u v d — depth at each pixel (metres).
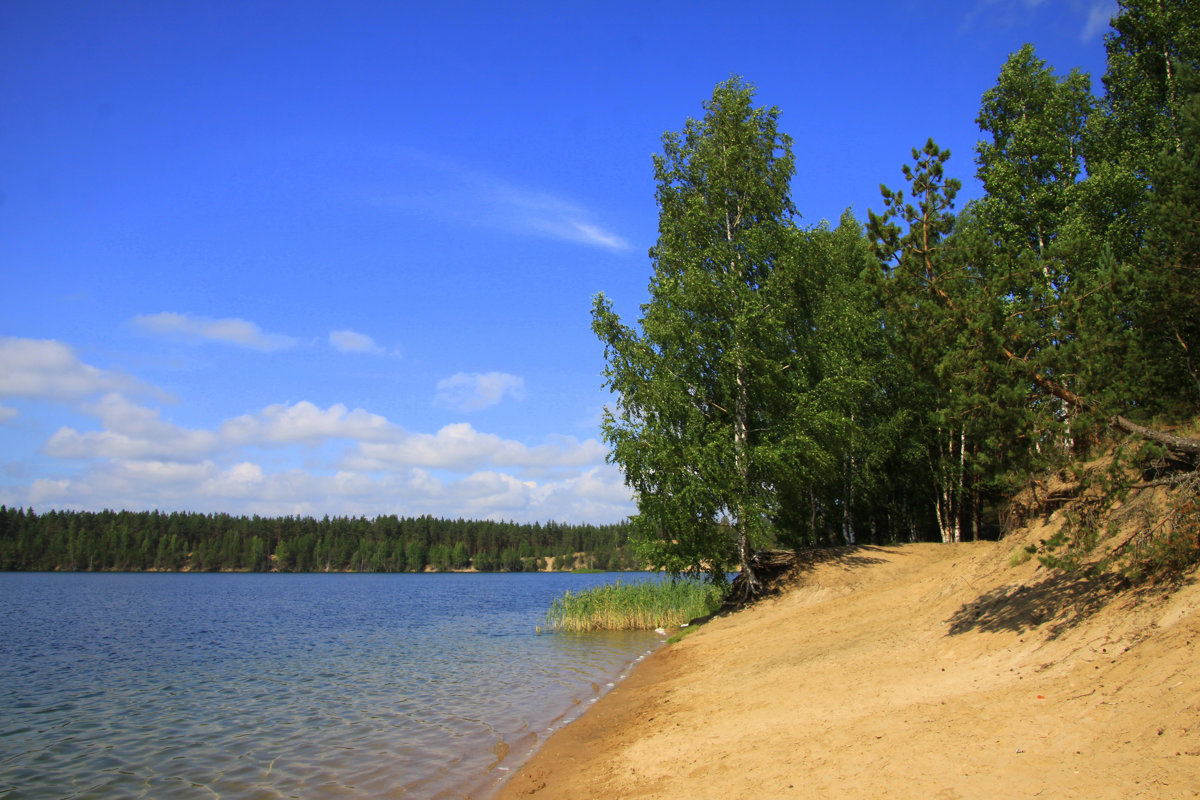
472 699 17.44
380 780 11.10
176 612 51.53
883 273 11.87
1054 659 9.45
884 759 7.95
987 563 15.45
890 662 12.59
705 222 26.56
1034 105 28.28
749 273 26.98
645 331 25.70
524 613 46.12
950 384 10.82
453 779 10.98
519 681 19.69
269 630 38.00
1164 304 10.67
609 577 135.38
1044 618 10.98
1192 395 10.94
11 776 11.92
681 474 23.78
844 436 24.89
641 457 24.12
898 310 11.66
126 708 17.78
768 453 23.33
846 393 25.16
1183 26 23.70
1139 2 25.31
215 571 150.75
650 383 24.86
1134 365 10.23
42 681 22.25
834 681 12.39
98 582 107.44
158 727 15.52
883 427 31.22
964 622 13.04
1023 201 26.77
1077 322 10.31
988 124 29.59
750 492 24.64
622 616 30.69
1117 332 10.48
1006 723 7.99
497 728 14.32
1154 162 20.64
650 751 10.88
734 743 10.16
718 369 25.23
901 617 16.08
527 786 10.25
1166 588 8.99
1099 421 9.78
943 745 7.90
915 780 7.17
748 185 26.62
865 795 7.11
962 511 38.09
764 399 25.41
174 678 22.45
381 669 23.11
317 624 41.00
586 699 16.69
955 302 10.91
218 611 52.38
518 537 176.25
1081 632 9.71
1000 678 9.73
